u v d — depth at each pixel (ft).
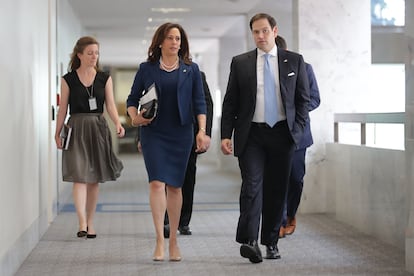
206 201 51.80
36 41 33.12
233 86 27.22
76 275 25.35
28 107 30.12
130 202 50.57
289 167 27.09
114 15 67.82
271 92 26.68
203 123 27.45
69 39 58.85
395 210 30.89
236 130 27.04
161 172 26.99
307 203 42.52
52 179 39.32
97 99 33.58
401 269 26.08
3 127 23.95
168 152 27.09
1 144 23.49
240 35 84.58
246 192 26.66
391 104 44.42
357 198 36.14
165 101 26.86
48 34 38.68
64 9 52.54
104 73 34.06
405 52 26.16
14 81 26.48
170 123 27.02
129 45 96.84
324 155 42.65
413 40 25.43
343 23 43.45
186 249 30.60
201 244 31.91
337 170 39.78
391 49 52.31
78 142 33.35
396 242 30.89
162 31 26.94
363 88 43.55
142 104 26.25
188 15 68.39
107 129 33.88
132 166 94.38
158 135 27.02
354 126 41.70
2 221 23.32
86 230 34.06
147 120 26.22
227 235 34.65
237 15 67.92
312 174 42.63
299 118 26.76
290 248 30.53
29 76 30.58
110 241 32.89
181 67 27.04
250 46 66.39
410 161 25.61
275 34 27.27
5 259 23.73
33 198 31.19
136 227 37.63
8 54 25.17
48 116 38.09
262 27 26.76
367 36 43.52
